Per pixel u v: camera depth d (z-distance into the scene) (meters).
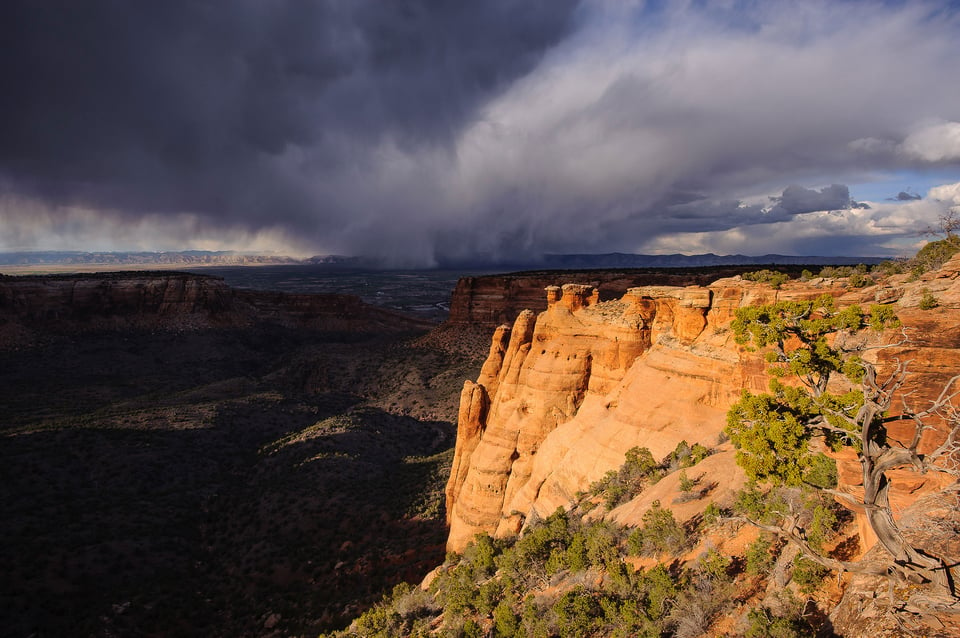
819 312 22.86
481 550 35.22
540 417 48.47
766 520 19.27
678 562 21.16
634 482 32.66
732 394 33.41
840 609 12.96
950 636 10.09
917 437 11.34
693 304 37.41
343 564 55.09
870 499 12.05
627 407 39.19
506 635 23.30
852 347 14.89
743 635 15.29
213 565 59.78
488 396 57.78
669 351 39.16
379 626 34.81
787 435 12.73
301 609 48.81
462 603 28.62
